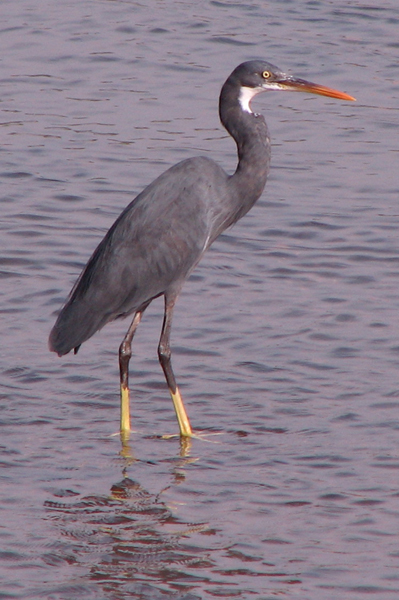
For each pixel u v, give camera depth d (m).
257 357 13.03
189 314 14.31
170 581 8.54
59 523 9.41
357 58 24.94
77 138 20.86
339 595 8.37
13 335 13.48
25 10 28.33
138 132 21.20
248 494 9.99
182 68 24.44
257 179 12.41
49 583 8.48
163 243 11.78
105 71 24.34
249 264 15.97
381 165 19.88
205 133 21.22
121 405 11.40
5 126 21.34
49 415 11.61
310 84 12.57
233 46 25.67
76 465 10.54
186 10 28.47
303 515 9.59
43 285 14.96
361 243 16.69
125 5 28.86
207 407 11.88
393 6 28.62
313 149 20.64
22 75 24.03
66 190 18.56
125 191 18.58
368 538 9.20
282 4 28.91
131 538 9.19
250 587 8.46
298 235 17.02
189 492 10.03
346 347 13.24
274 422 11.50
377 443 10.96
